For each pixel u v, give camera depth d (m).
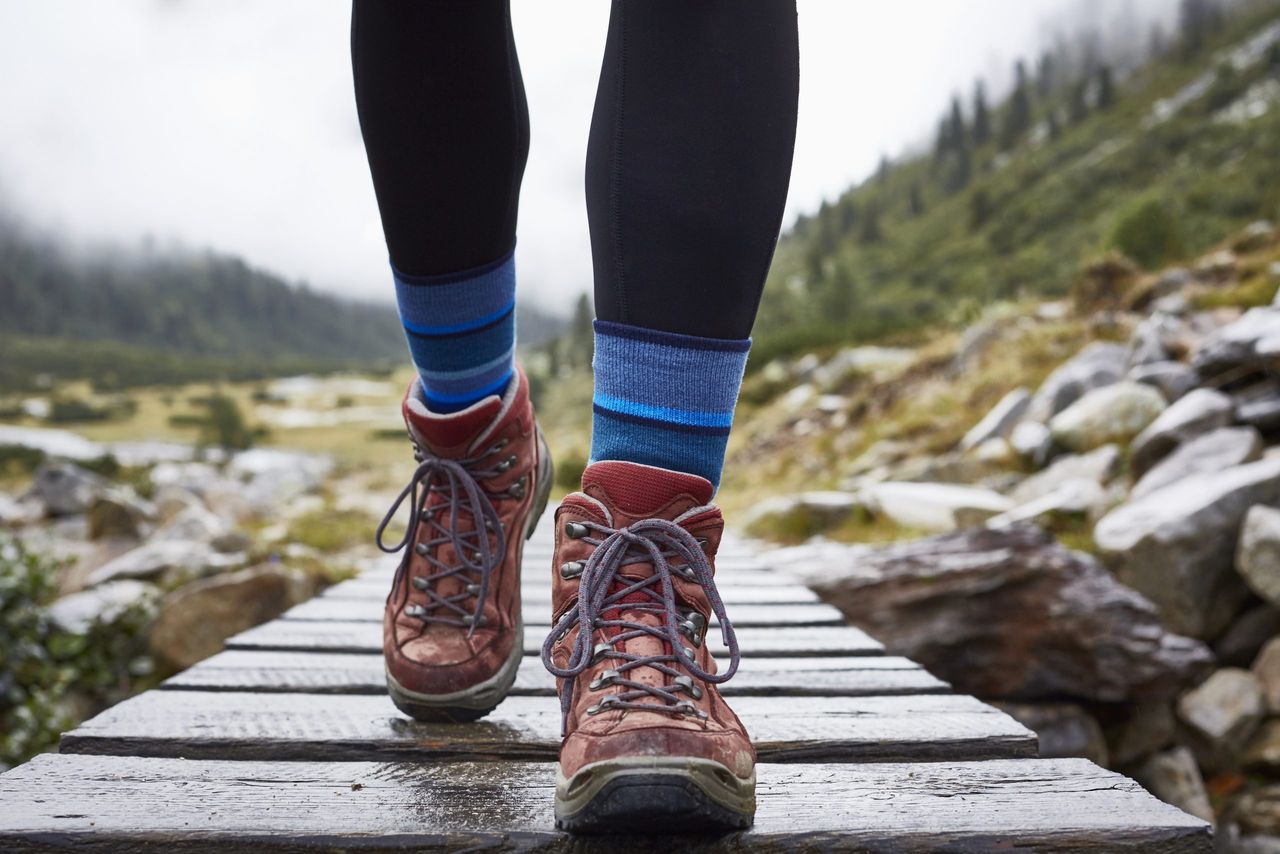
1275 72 82.56
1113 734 3.37
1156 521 3.80
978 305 15.05
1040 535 3.66
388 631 1.20
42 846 0.87
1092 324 9.09
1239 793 3.24
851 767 1.09
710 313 0.90
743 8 0.90
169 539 7.29
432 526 1.20
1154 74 111.25
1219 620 3.71
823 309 53.22
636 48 0.92
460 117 0.96
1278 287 7.08
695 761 0.80
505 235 1.07
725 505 9.62
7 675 4.10
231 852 0.87
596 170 0.93
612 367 0.94
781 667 1.70
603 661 0.91
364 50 0.95
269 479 16.36
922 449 8.05
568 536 0.98
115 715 1.27
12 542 4.77
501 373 1.19
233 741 1.16
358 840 0.87
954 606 3.47
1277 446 4.56
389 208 1.00
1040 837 0.89
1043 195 83.00
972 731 1.23
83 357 188.25
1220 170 65.75
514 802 0.97
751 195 0.89
